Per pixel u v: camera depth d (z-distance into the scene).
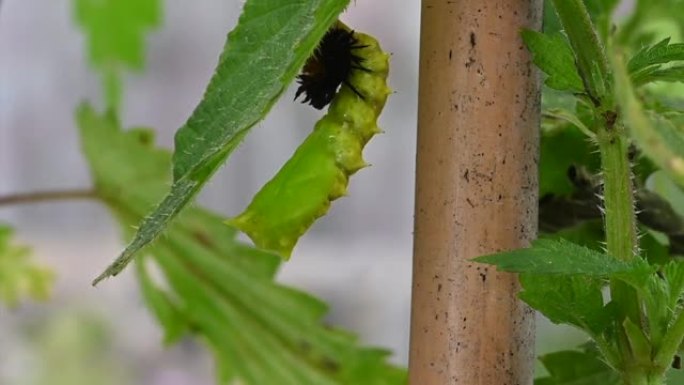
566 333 0.37
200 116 0.18
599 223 0.24
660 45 0.19
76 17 0.42
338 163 0.21
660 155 0.16
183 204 0.18
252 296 0.30
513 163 0.20
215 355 0.33
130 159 0.31
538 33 0.19
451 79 0.20
